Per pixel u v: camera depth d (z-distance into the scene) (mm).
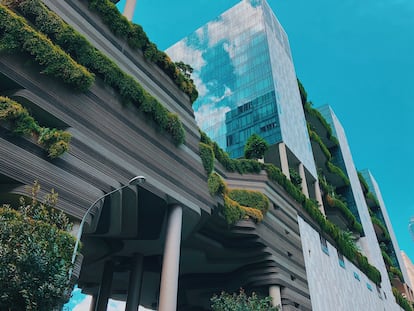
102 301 34281
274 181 41062
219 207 30406
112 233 27672
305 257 41062
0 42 16625
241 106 63438
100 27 23703
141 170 22328
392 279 88875
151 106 23719
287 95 64312
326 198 66062
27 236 11195
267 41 68062
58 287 11102
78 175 18188
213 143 37688
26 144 16250
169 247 23391
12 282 10484
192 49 84812
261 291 35656
